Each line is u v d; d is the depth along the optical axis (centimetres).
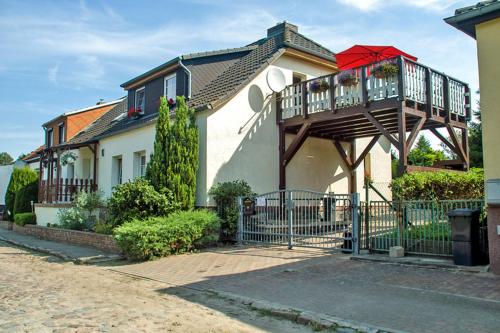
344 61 1484
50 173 2152
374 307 608
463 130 1414
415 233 955
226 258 1088
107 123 2191
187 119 1441
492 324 516
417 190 1052
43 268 1070
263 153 1541
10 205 2458
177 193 1345
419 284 726
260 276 858
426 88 1262
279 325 564
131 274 953
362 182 1897
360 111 1280
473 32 855
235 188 1367
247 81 1487
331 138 1741
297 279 815
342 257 1017
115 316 596
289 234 1207
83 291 776
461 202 891
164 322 566
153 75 1836
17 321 570
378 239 1028
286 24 1933
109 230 1386
